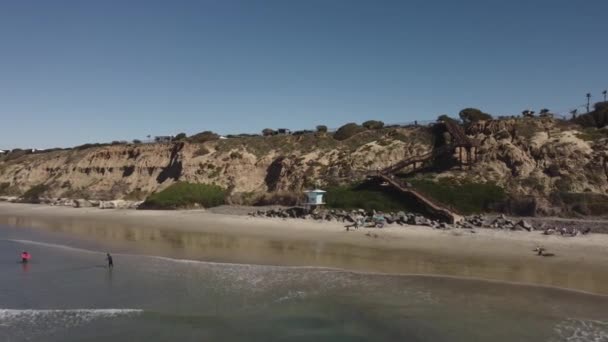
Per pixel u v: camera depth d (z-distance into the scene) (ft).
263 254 123.85
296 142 277.03
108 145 361.71
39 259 123.03
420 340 67.62
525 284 90.63
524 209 169.37
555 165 188.85
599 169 181.88
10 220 213.87
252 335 71.51
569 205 165.99
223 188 256.11
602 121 218.59
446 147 208.33
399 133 250.98
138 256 123.95
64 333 73.51
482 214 173.58
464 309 78.79
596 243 124.77
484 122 221.05
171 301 86.89
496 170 198.49
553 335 67.62
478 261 110.73
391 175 203.21
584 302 80.12
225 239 148.15
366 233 149.89
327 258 117.60
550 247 122.31
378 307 81.00
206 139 303.48
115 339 71.10
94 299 88.74
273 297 87.92
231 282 98.12
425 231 149.69
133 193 281.74
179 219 200.13
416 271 103.30
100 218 214.69
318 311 80.43
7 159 422.41
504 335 68.18
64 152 375.04
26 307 84.89
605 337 66.54
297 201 213.87
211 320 77.41
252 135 326.03
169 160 297.12
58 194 313.94
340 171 230.89
